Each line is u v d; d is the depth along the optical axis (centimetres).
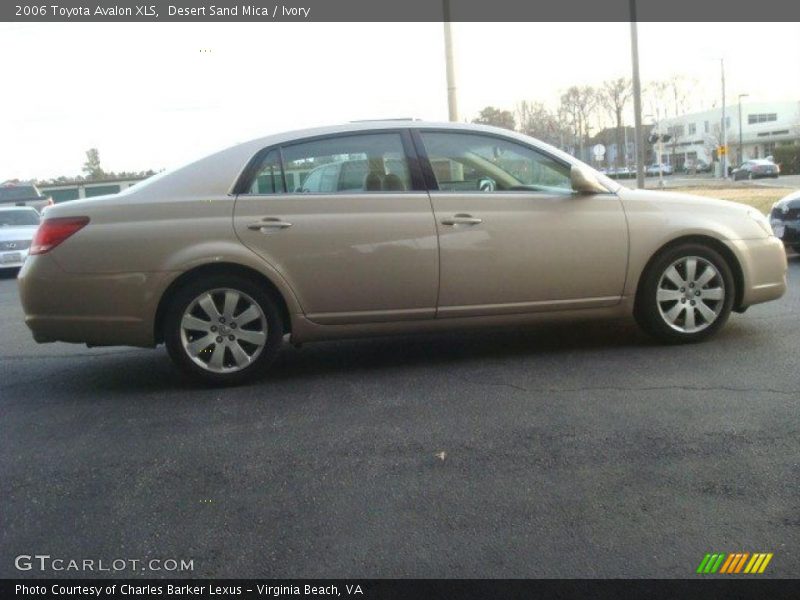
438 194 498
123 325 465
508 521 302
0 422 434
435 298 496
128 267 460
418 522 303
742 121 7944
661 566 270
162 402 460
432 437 387
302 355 564
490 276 499
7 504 327
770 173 4653
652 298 527
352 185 493
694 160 6869
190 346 473
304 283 478
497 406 429
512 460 356
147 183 481
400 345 583
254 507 320
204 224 468
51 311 464
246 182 481
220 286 471
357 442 383
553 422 400
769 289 550
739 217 545
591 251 512
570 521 301
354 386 478
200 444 388
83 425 423
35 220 1673
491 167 512
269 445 384
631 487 327
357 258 481
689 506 310
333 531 298
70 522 311
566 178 523
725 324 593
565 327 617
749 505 309
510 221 500
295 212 478
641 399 430
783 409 406
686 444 367
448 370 505
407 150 502
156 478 349
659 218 524
